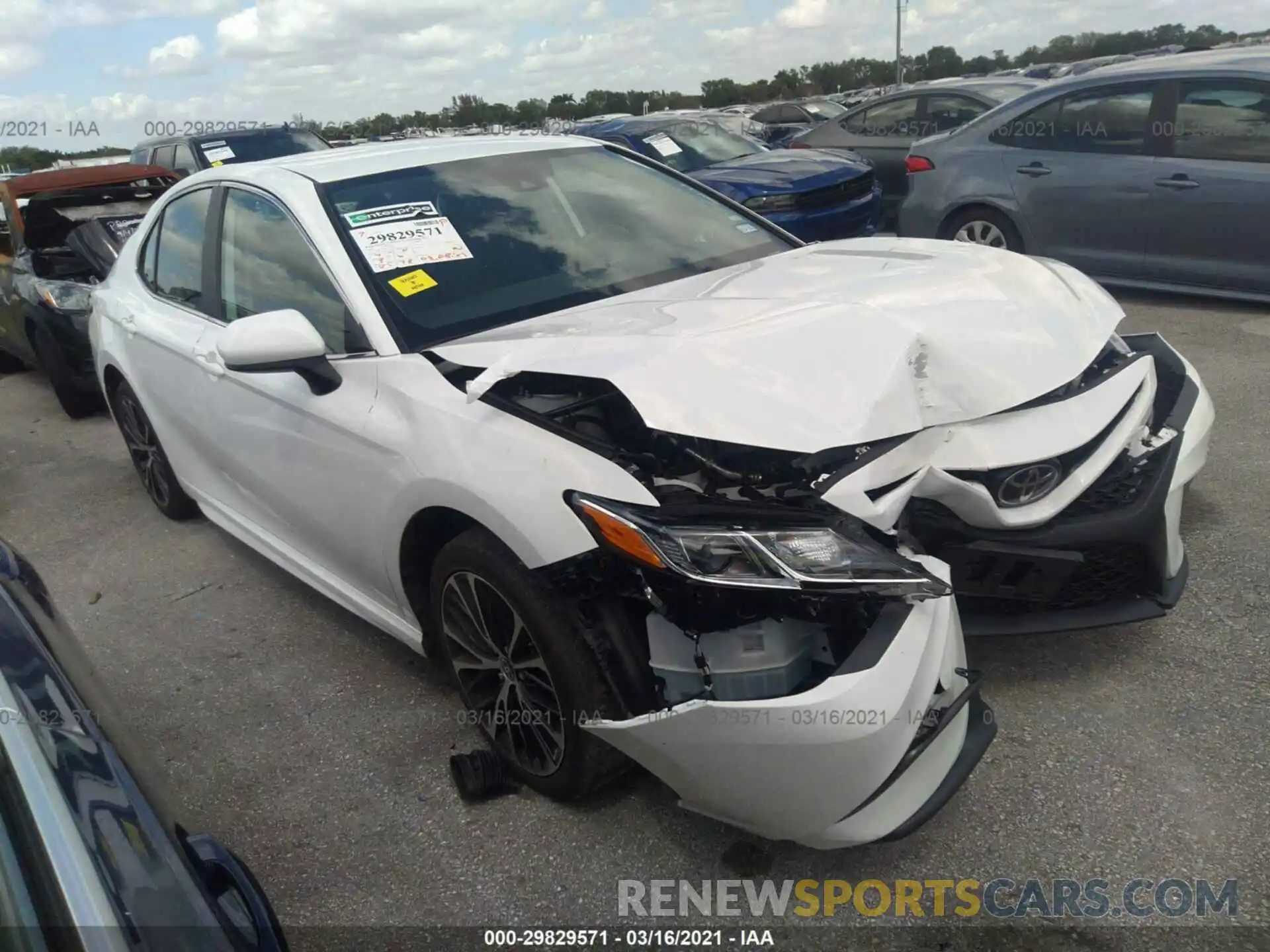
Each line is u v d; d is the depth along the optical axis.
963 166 7.29
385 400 2.70
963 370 2.42
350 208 3.14
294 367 2.76
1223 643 2.88
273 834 2.62
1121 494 2.56
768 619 2.06
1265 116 5.85
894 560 2.03
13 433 6.89
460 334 2.82
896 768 2.01
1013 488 2.39
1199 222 6.16
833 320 2.47
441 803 2.65
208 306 3.72
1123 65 6.65
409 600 2.83
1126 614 2.57
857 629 2.10
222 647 3.62
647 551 2.05
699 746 2.05
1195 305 6.57
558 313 2.90
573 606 2.25
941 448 2.34
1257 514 3.60
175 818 1.60
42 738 1.52
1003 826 2.33
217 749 3.01
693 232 3.51
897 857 2.29
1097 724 2.61
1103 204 6.57
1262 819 2.26
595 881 2.32
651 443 2.34
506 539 2.29
